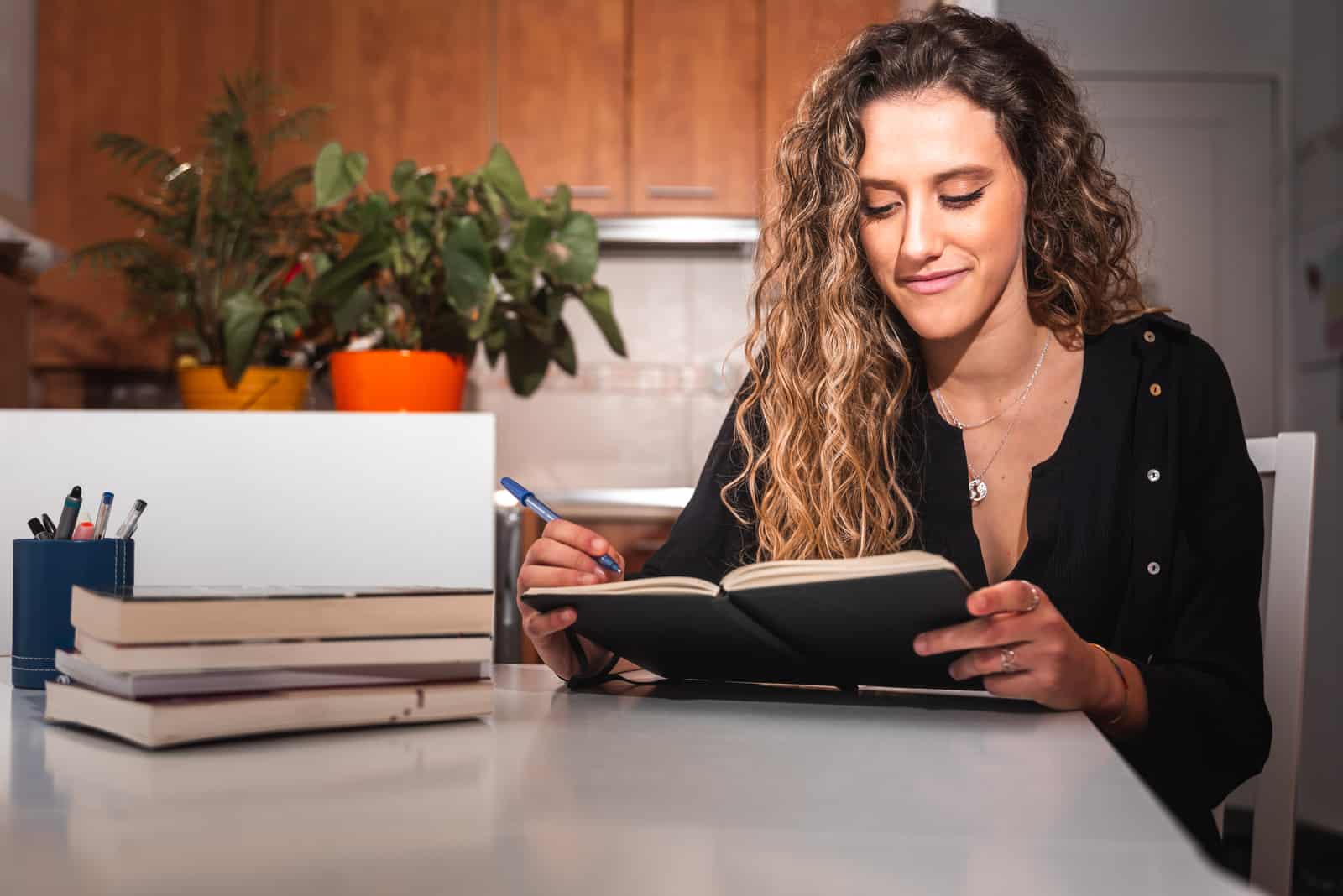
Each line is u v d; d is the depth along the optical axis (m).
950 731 0.69
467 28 3.48
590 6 3.49
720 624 0.76
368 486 1.83
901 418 1.24
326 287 1.98
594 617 0.83
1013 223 1.08
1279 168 3.30
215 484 1.79
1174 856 0.42
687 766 0.58
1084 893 0.37
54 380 3.51
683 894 0.37
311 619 0.64
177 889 0.37
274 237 2.34
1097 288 1.19
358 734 0.66
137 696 0.61
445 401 1.97
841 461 1.20
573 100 3.48
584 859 0.41
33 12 3.41
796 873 0.39
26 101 3.36
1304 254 3.25
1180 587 1.13
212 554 1.78
